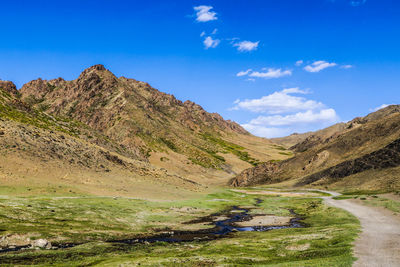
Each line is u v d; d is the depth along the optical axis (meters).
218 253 32.41
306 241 36.09
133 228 49.62
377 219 49.84
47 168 80.81
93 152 107.56
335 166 147.75
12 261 28.09
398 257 25.72
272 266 25.16
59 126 127.12
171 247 36.69
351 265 23.48
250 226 54.91
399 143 122.50
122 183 95.00
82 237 40.19
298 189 144.12
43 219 46.31
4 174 68.44
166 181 117.62
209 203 87.19
